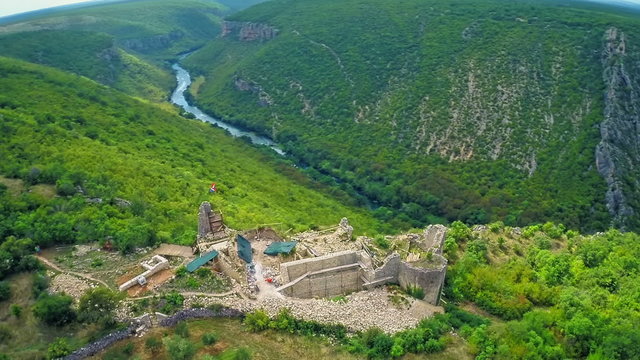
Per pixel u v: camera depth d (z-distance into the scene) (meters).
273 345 44.81
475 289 59.72
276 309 47.66
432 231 64.06
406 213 133.50
